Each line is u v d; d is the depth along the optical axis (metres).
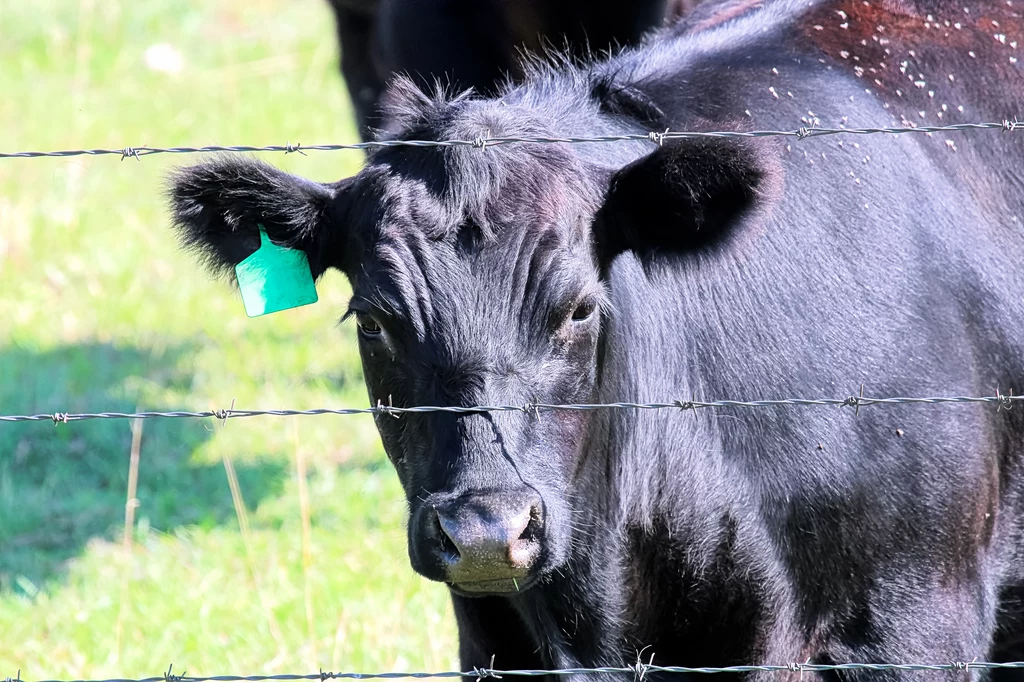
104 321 15.85
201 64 24.50
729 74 7.91
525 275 6.54
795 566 7.54
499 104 7.34
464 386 6.40
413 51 11.49
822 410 7.41
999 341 7.92
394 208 6.76
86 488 12.76
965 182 8.09
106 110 22.22
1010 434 8.00
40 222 18.17
